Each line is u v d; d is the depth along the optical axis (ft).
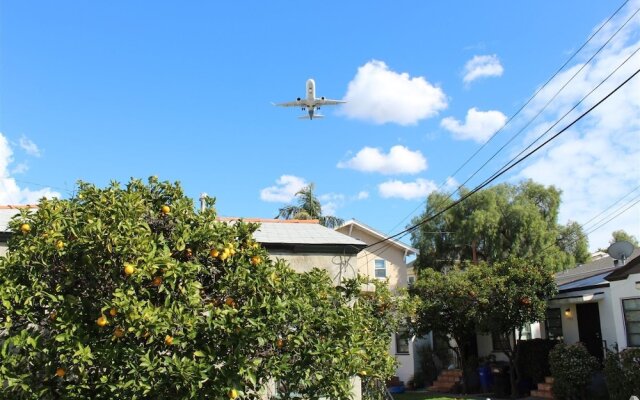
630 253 57.41
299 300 19.02
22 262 17.54
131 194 18.66
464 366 67.56
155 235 18.49
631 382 43.47
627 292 49.60
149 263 16.81
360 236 96.99
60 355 16.70
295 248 41.55
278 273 20.06
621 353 45.09
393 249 96.99
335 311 20.25
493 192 105.19
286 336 18.52
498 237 101.86
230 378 16.70
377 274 95.14
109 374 16.58
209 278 19.54
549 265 95.91
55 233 17.60
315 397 18.86
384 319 44.88
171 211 19.90
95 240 16.89
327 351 18.44
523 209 102.27
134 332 16.51
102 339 16.93
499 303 56.70
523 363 61.67
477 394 65.36
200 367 16.24
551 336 64.44
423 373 80.28
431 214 110.11
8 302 17.08
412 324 63.93
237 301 18.98
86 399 16.84
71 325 16.74
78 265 17.57
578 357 50.80
